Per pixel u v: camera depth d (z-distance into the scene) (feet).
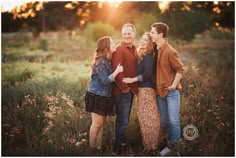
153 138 15.88
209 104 21.49
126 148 16.08
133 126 17.79
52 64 34.65
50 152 16.01
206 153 15.81
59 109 18.93
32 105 20.49
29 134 17.66
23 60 36.52
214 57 36.50
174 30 36.29
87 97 15.60
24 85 24.77
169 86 15.37
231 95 23.49
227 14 43.70
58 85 24.17
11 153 16.06
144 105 15.75
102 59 15.40
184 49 41.91
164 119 15.88
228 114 19.77
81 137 17.19
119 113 15.85
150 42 15.47
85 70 31.58
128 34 15.69
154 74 15.71
